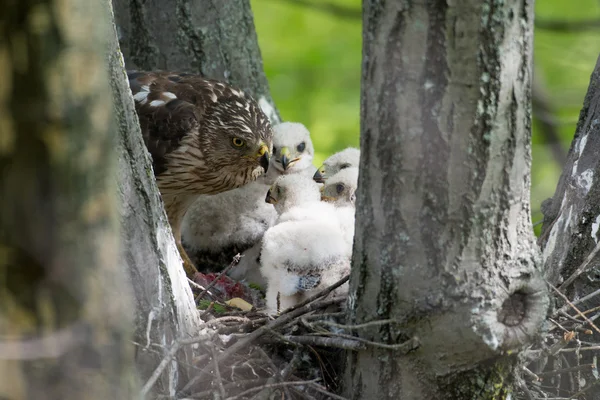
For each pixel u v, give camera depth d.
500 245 7.08
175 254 8.73
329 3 19.61
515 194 7.03
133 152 8.00
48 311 4.67
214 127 13.12
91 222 4.79
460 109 6.73
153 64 13.60
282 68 20.88
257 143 13.20
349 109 20.00
